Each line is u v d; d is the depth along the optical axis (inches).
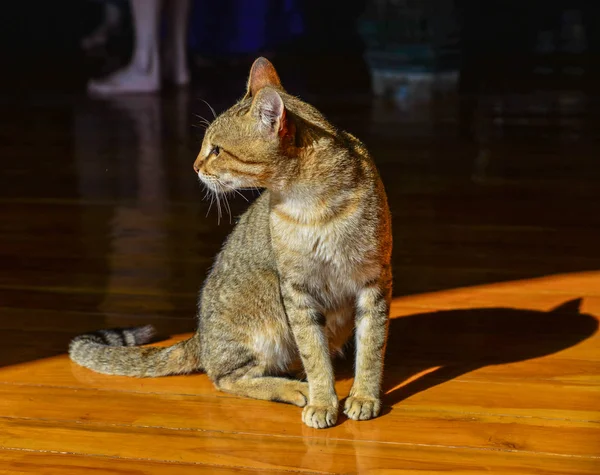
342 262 120.2
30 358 141.4
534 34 516.7
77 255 193.5
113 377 134.6
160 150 295.7
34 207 232.1
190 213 225.0
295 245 119.9
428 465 107.5
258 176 118.3
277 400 125.4
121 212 226.5
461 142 299.7
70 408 124.4
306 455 110.5
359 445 112.7
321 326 124.2
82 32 558.9
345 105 368.8
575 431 115.0
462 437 114.0
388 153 285.6
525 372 132.6
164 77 423.2
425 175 257.6
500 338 145.3
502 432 115.0
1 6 557.0
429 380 130.8
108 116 353.4
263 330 128.5
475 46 520.1
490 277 174.9
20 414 122.6
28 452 112.7
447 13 386.6
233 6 514.0
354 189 118.0
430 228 208.8
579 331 147.3
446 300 163.0
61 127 335.9
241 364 129.1
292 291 122.0
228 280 130.3
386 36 385.7
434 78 389.1
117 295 169.2
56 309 162.6
